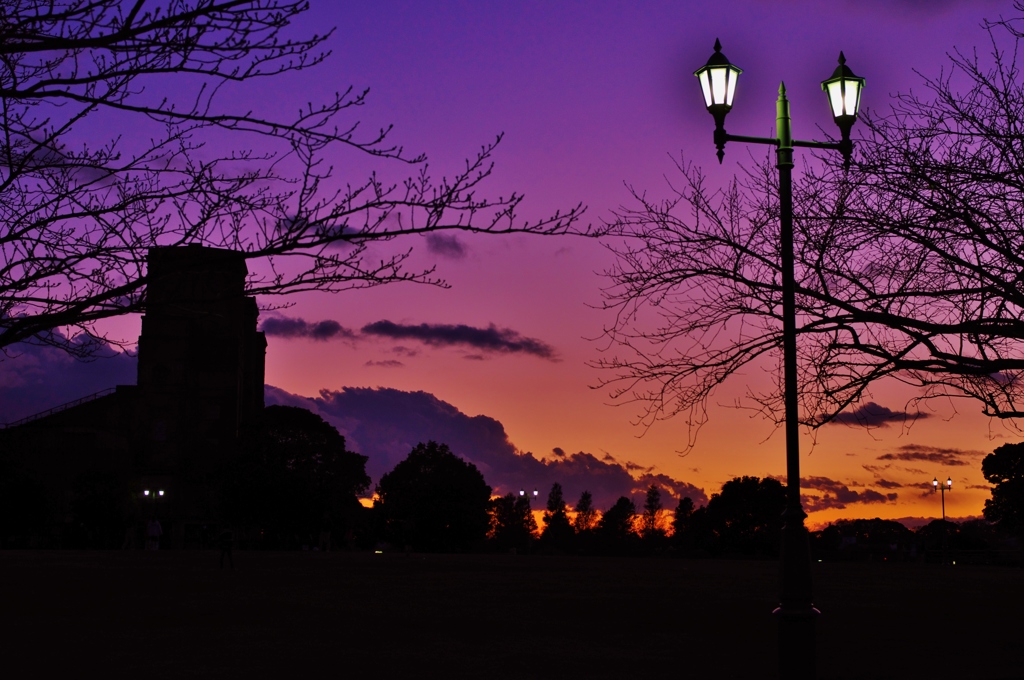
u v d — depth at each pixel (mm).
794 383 10188
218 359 91000
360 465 85625
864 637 14188
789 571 9695
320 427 85062
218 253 6238
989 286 11906
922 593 23578
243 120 6418
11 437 74312
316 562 40062
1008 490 74062
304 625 15242
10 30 5648
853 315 11781
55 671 10734
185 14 5723
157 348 90312
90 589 22422
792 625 9586
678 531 126688
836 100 11477
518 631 14586
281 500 79375
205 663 11328
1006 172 11875
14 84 6297
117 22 5941
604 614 17234
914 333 11961
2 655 11930
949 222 12273
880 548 82125
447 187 6242
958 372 12008
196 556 46625
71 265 6191
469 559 48188
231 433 90125
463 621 15945
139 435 88938
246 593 21562
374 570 33000
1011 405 13055
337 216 6004
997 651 12719
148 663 11305
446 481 101250
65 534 83625
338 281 6027
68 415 87438
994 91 12578
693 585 25750
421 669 10930
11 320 6113
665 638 13797
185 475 87875
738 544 90438
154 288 6000
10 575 27719
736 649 12672
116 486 85000
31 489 76438
